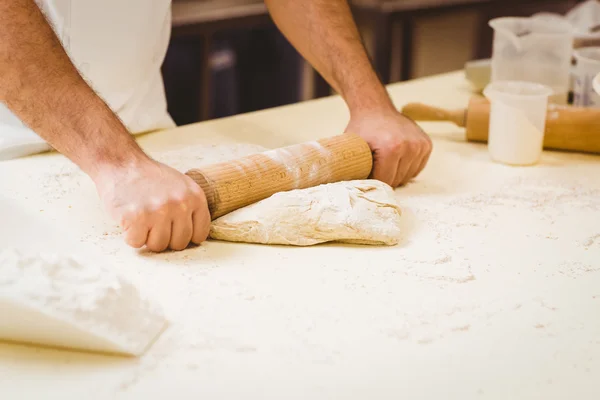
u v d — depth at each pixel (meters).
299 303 0.98
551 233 1.21
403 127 1.41
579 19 2.14
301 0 1.55
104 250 1.11
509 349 0.89
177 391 0.81
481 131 1.63
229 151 1.51
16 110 1.13
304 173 1.25
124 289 0.92
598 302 1.00
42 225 1.17
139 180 1.11
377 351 0.88
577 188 1.41
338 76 1.54
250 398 0.80
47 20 1.19
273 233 1.14
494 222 1.25
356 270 1.08
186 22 2.49
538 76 1.78
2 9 1.10
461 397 0.81
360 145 1.34
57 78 1.14
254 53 3.29
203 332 0.91
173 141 1.60
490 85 1.59
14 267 0.89
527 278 1.06
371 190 1.23
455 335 0.92
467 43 3.44
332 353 0.88
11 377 0.82
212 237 1.18
